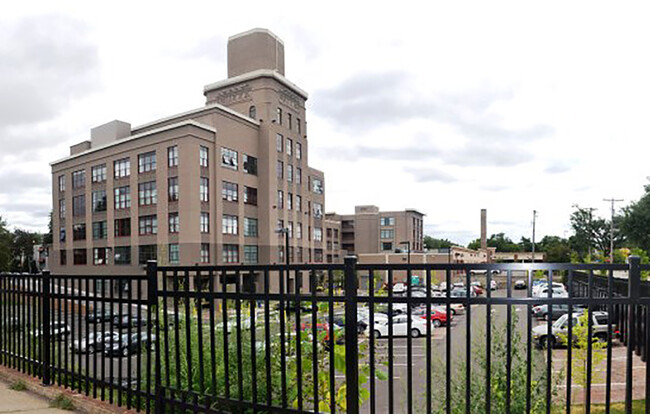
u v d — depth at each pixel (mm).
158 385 4406
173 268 4324
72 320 5508
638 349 3133
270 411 3660
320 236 62781
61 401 5277
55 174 52688
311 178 61094
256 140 48875
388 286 3332
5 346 6730
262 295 3725
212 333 4000
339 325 4945
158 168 40969
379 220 86812
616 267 2994
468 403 3125
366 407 10547
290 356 4539
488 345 3158
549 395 3098
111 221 44938
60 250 51688
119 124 47531
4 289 6730
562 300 3039
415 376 13406
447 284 3234
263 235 48281
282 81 51438
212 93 52938
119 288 4871
